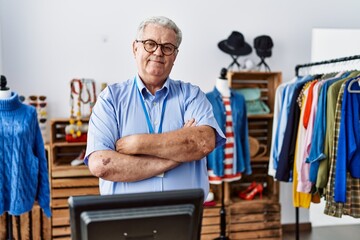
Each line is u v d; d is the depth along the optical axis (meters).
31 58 2.96
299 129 2.49
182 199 0.68
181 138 1.17
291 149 2.56
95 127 1.23
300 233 3.41
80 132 2.76
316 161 2.23
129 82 1.33
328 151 2.21
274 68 3.36
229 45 3.11
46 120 2.97
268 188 3.29
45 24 2.97
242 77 3.23
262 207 3.04
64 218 2.76
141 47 1.22
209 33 3.22
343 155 2.07
